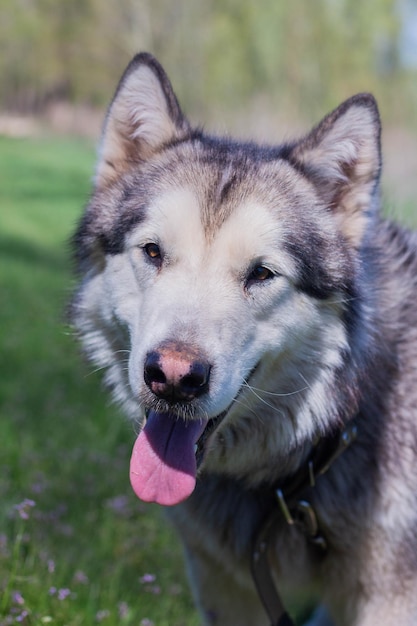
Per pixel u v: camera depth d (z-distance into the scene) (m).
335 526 0.87
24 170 5.57
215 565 0.93
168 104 0.92
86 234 0.91
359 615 0.90
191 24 8.30
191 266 0.83
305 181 0.89
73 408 1.44
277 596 0.89
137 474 0.81
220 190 0.85
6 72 9.59
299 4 7.87
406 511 0.86
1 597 0.89
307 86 7.77
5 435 1.30
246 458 0.89
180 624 0.97
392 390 0.89
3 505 1.09
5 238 3.37
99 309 0.90
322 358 0.87
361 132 0.87
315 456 0.88
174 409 0.79
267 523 0.89
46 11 9.49
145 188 0.88
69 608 0.91
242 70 7.98
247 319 0.83
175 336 0.78
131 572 1.04
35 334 1.91
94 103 9.53
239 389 0.83
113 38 9.20
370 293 0.89
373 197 0.88
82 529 1.10
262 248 0.83
